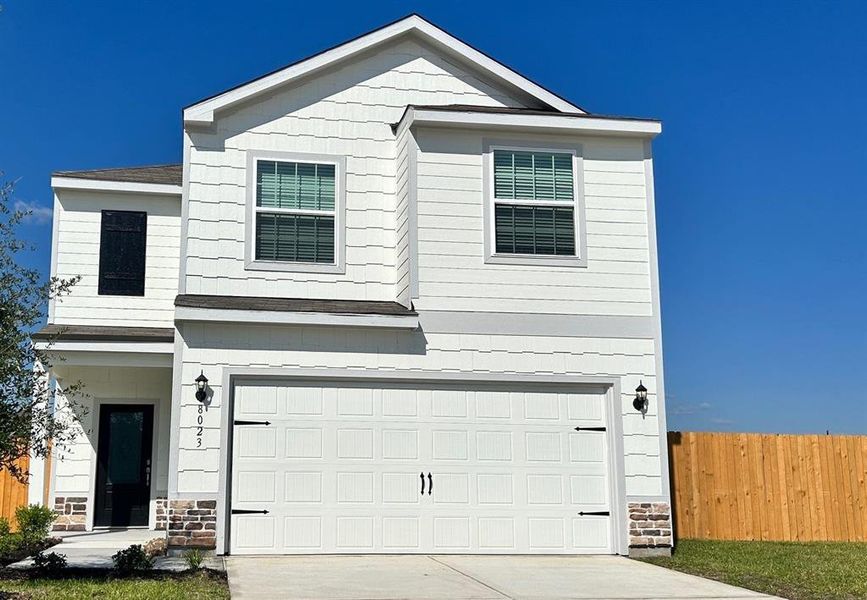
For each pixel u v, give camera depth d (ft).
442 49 48.65
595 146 46.16
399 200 45.91
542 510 43.01
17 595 28.48
